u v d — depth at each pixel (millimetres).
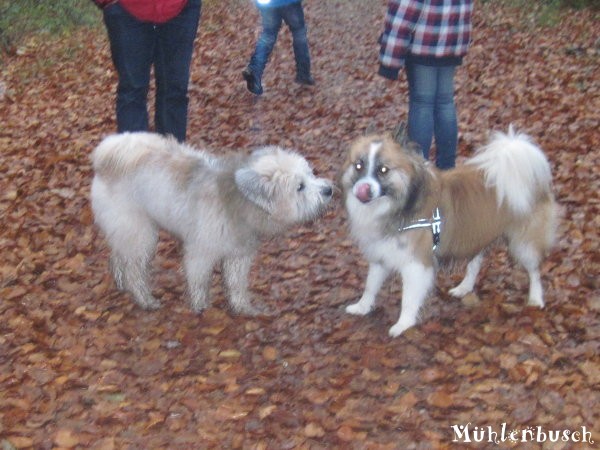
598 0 6938
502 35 6395
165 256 3416
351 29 7320
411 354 2822
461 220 2875
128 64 3473
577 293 3033
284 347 2902
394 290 3152
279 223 2861
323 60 6090
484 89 4922
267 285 3225
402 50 3248
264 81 5523
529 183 2861
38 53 6742
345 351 2861
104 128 4754
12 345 2949
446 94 3383
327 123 4633
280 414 2623
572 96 4602
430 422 2568
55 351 2922
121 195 2977
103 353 2908
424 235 2818
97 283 3270
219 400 2693
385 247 2838
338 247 3402
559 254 3221
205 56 6457
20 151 4480
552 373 2693
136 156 2953
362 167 2744
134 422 2629
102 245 3504
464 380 2703
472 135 4262
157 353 2900
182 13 3480
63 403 2703
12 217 3730
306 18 8062
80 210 3758
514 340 2836
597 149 3930
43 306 3146
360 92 5109
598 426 2520
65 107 5254
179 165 2936
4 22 7082
